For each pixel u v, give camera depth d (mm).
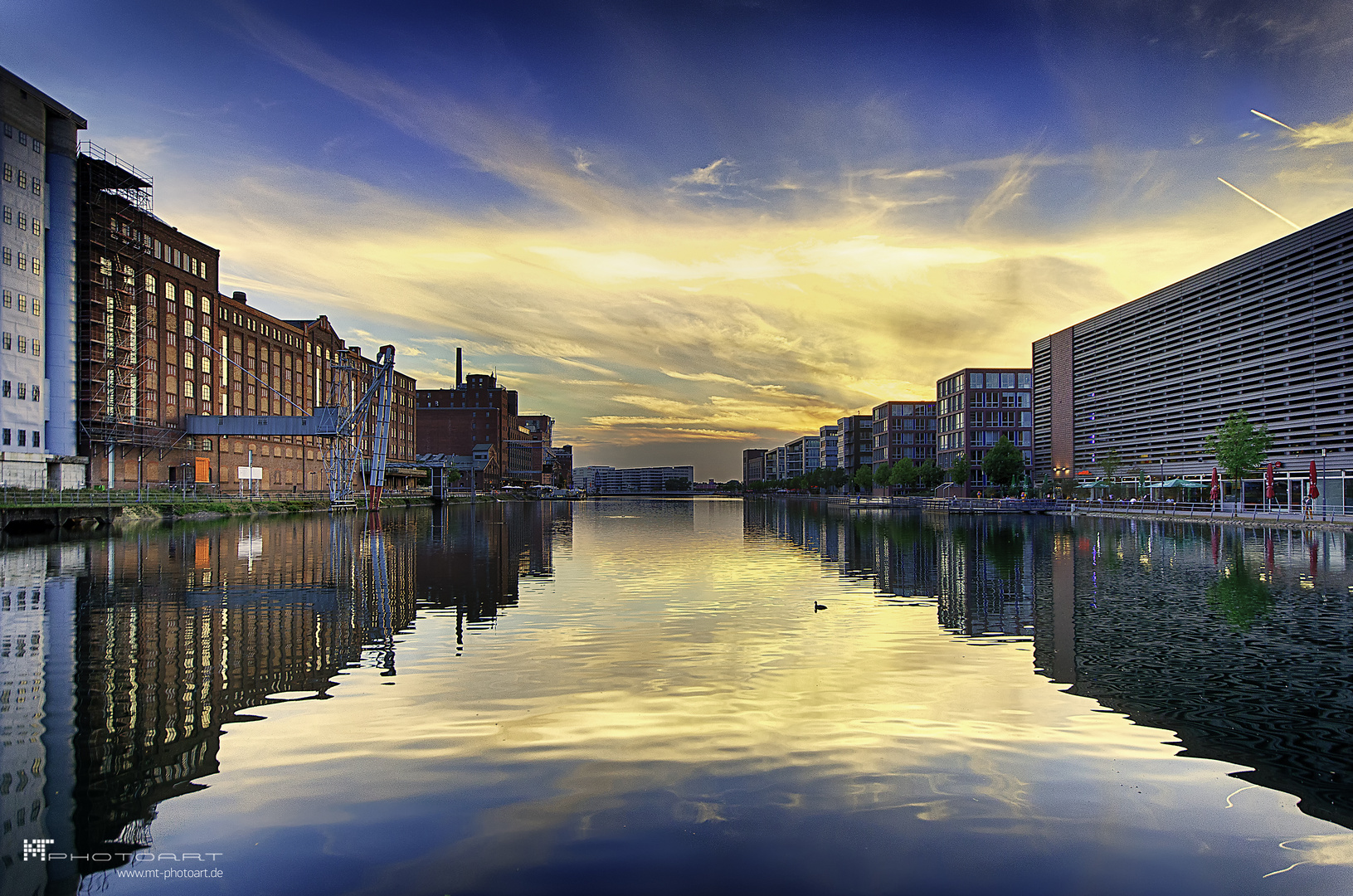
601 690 14844
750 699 14266
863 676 16078
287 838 8906
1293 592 27844
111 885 7977
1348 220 65125
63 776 10641
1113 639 20031
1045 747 11969
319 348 129750
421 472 170625
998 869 8359
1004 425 158875
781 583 31453
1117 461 102500
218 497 85375
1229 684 15695
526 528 71562
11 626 21156
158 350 83375
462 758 11234
